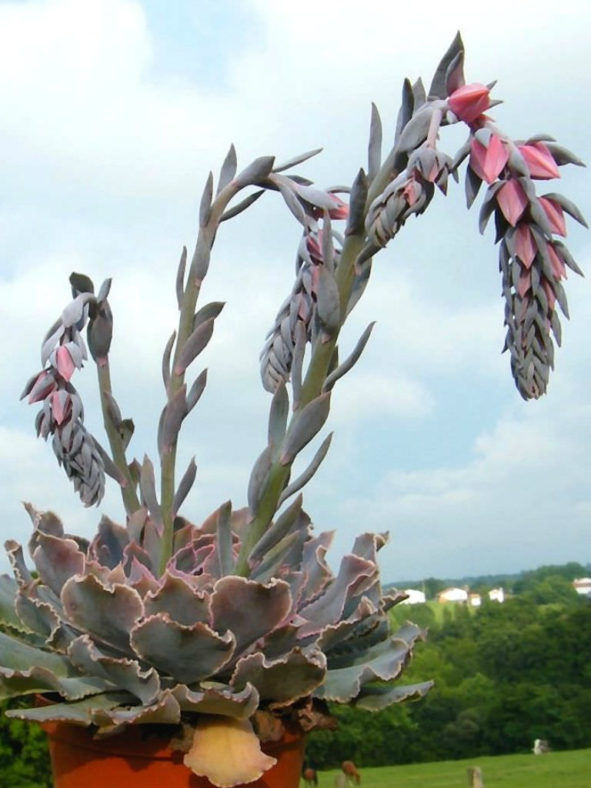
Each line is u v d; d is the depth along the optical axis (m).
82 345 0.90
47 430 0.90
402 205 0.76
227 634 0.78
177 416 0.90
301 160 0.93
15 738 5.07
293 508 0.84
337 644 0.89
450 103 0.78
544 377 0.77
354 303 0.87
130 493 0.95
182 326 0.92
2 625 0.92
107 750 0.80
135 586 0.83
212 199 0.92
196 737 0.78
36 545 0.89
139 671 0.78
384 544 0.93
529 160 0.78
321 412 0.83
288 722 0.83
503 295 0.79
